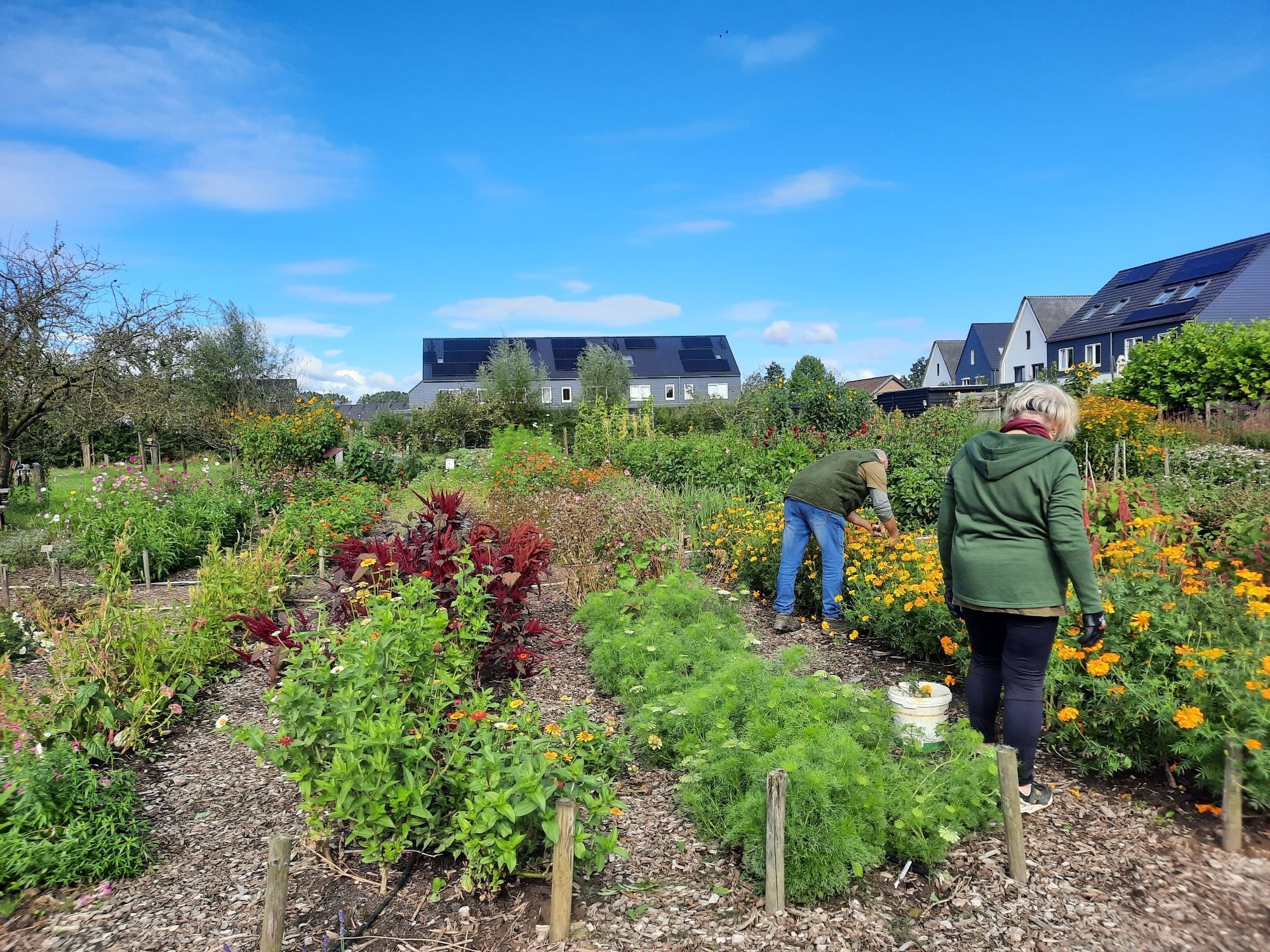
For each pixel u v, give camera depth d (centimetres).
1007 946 216
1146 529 438
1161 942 213
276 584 596
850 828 237
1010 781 244
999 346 4906
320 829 258
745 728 299
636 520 648
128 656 388
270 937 208
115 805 279
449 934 229
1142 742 302
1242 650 288
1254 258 2708
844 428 1320
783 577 516
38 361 1029
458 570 419
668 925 232
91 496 855
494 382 3441
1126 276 3434
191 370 2234
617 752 307
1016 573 274
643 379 4788
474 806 234
